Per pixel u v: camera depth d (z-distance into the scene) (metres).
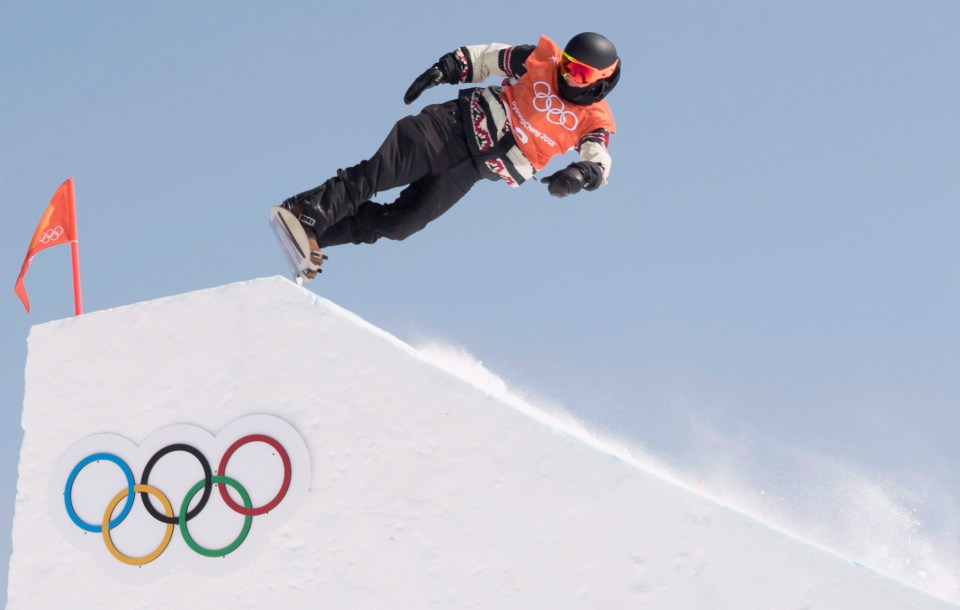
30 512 9.99
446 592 9.09
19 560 9.88
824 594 8.57
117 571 9.70
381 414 9.51
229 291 10.03
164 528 9.70
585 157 13.00
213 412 9.82
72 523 9.89
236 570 9.47
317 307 9.82
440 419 9.42
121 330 10.22
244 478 9.62
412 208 13.57
